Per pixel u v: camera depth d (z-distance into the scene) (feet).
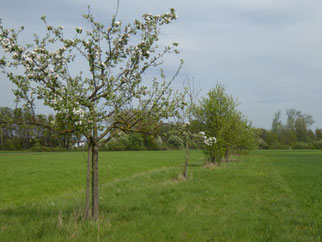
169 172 65.05
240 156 143.74
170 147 274.36
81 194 41.39
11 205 35.99
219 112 81.30
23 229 22.35
